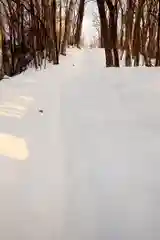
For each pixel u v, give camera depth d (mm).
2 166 4922
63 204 4023
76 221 3738
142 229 3607
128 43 16203
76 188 4328
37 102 8773
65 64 18234
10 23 14828
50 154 5332
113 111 7492
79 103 8406
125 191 4223
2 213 3863
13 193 4238
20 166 4930
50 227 3660
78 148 5508
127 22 16422
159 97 8562
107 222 3711
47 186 4395
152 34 17516
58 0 22578
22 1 15805
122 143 5602
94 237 3500
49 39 18156
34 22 16562
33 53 16531
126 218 3764
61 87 10891
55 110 7883
